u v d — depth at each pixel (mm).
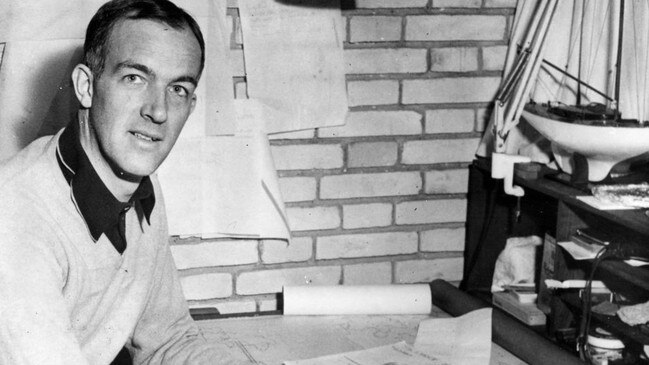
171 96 1323
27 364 1206
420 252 2404
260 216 2203
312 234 2320
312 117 2219
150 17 1305
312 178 2285
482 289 2369
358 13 2221
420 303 1981
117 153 1303
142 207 1516
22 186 1289
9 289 1219
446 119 2338
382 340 1825
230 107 2146
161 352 1625
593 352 1814
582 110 1877
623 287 1988
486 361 1671
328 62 2209
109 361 1483
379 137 2307
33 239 1265
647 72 2041
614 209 1764
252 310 2318
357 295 1966
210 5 2096
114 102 1285
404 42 2268
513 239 2221
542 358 1661
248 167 2182
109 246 1396
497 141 2037
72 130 1342
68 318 1271
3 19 1988
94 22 1320
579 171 1937
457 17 2287
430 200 2377
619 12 2010
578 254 1827
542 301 2025
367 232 2357
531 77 1943
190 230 2174
